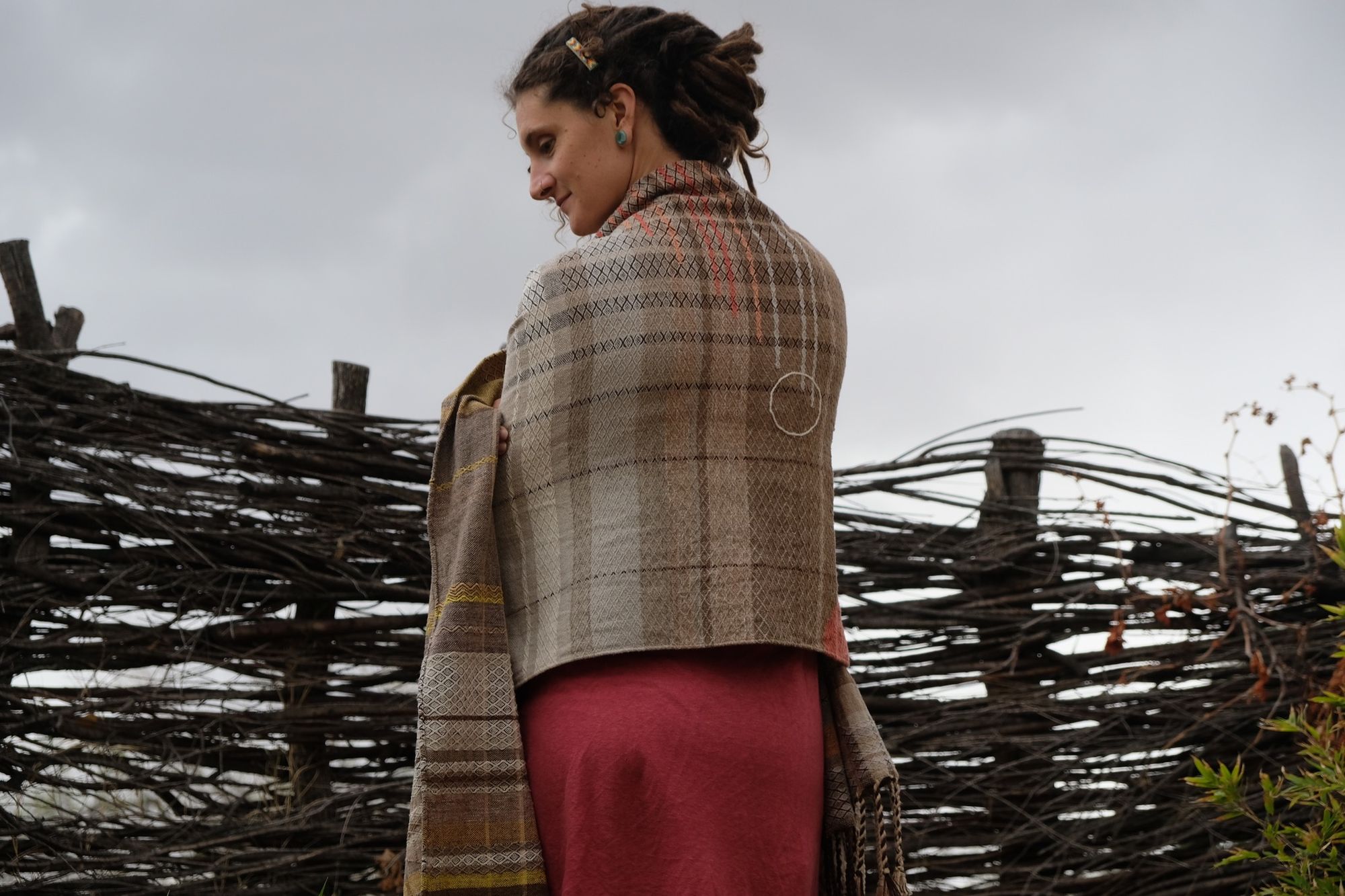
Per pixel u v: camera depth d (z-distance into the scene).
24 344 3.77
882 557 4.19
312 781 3.69
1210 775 2.44
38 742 3.43
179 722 3.58
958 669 4.17
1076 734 4.02
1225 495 4.25
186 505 3.69
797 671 1.46
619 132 1.55
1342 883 2.32
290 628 3.74
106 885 3.39
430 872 1.36
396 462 3.98
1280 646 4.10
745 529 1.41
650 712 1.36
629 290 1.42
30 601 3.53
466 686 1.41
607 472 1.42
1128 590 4.17
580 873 1.33
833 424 1.54
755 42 1.63
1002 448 4.37
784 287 1.48
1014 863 3.99
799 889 1.37
